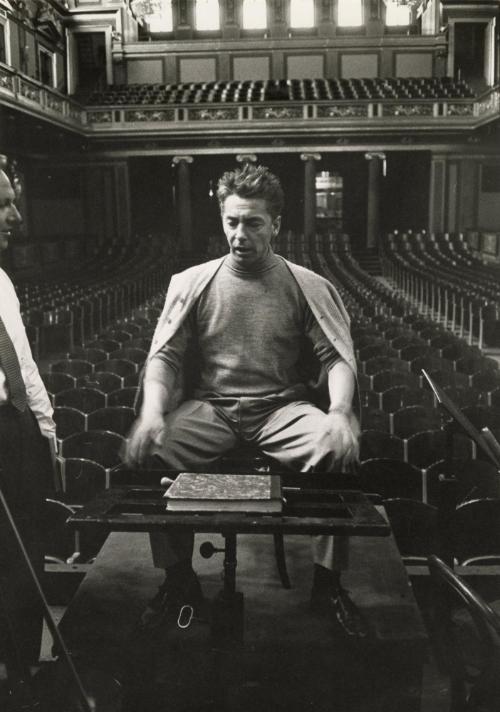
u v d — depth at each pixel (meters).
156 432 2.65
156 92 30.11
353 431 2.67
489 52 31.70
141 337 11.75
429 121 26.72
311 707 2.53
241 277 2.83
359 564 3.05
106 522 2.02
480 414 6.60
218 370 2.89
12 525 2.30
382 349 10.26
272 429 2.78
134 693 2.49
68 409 6.52
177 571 2.56
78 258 26.67
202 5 33.22
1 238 2.70
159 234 28.83
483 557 4.21
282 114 26.91
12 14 26.38
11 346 2.71
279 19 32.88
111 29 32.22
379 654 2.50
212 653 2.34
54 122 23.42
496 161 27.62
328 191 32.03
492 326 13.12
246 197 2.68
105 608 2.71
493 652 2.17
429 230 28.12
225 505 2.14
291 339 2.88
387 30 33.59
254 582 2.91
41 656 3.16
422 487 4.94
